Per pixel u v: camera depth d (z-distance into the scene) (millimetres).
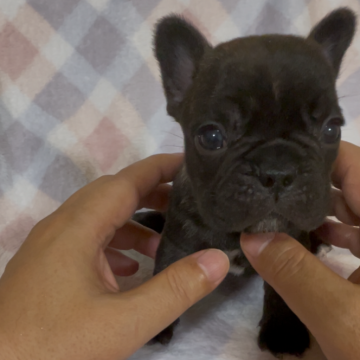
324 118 297
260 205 280
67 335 256
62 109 456
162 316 268
